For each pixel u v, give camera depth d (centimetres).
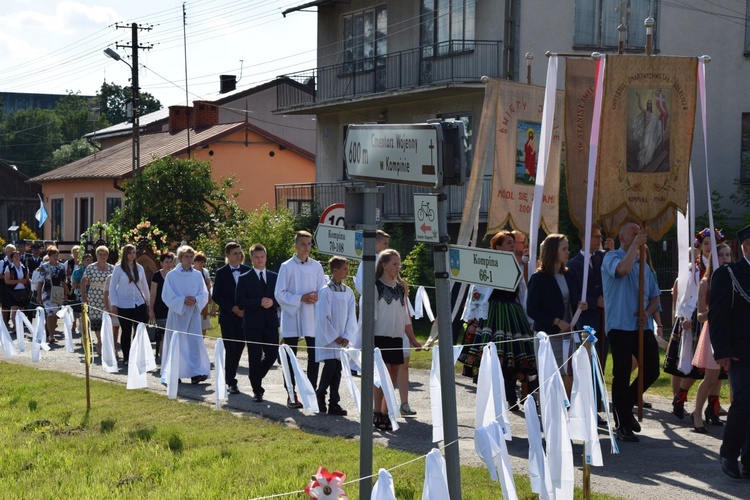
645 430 1046
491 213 1276
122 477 866
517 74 2545
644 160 1087
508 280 512
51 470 906
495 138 1267
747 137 2681
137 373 1218
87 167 4788
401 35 2920
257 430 1040
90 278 1744
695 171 2672
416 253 2222
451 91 2623
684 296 1108
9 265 2131
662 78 1083
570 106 1127
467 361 1121
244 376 1481
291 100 4912
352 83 3127
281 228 2850
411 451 933
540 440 634
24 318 1595
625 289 1002
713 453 934
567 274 1043
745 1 2662
